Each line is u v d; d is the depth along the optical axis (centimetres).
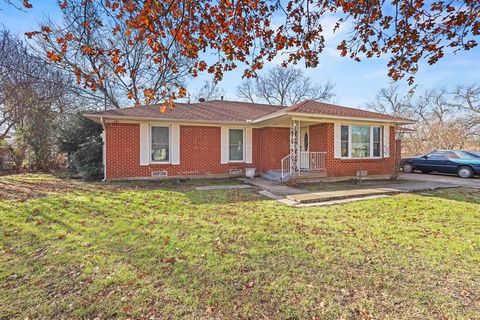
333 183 1048
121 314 234
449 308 239
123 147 1082
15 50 1541
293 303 248
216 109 1430
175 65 391
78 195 754
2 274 300
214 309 239
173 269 311
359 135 1163
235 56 365
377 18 356
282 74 3161
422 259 338
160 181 1086
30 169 1553
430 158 1363
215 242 394
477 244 386
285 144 1298
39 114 1574
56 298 256
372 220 516
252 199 725
